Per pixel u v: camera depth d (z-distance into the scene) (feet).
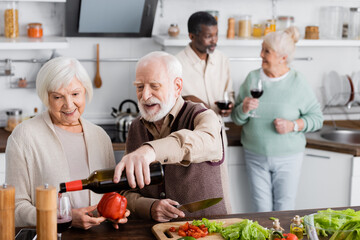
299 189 11.35
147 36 11.73
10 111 11.16
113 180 4.55
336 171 10.78
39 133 6.37
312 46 12.87
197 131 5.37
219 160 6.22
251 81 10.79
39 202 4.64
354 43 12.02
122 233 5.56
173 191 6.30
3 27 11.22
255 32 12.10
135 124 6.71
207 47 10.40
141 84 5.98
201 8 12.14
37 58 11.58
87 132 6.64
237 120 10.65
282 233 5.52
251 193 10.96
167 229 5.56
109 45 11.87
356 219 4.85
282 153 10.43
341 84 12.80
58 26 11.61
